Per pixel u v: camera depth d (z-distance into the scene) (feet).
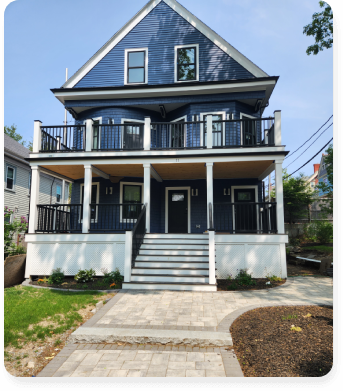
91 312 19.19
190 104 38.83
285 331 14.43
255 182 39.75
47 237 30.71
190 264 27.07
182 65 40.47
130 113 40.22
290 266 37.70
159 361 12.43
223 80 36.50
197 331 14.57
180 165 33.71
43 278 30.14
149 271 26.20
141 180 40.86
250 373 11.16
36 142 34.06
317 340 13.11
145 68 40.91
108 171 37.22
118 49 41.88
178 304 19.97
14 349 13.88
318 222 50.85
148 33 41.68
